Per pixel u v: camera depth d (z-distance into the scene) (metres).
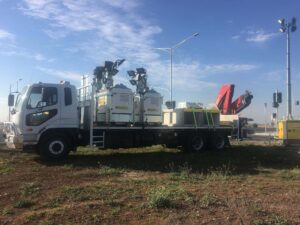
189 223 7.79
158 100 19.69
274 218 8.06
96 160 16.97
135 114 19.09
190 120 21.00
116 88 18.25
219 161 17.38
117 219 8.02
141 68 19.41
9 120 17.08
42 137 16.59
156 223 7.82
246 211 8.46
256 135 36.22
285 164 16.98
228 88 26.78
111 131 18.12
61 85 16.92
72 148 17.30
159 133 19.61
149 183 11.57
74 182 11.80
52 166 15.09
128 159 17.47
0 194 10.26
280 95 28.53
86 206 8.78
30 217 8.15
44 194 10.21
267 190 10.81
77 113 17.27
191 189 10.59
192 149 20.88
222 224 7.75
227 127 22.17
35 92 16.45
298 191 10.72
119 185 11.17
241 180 12.47
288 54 30.53
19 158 17.09
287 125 24.94
